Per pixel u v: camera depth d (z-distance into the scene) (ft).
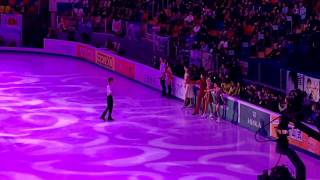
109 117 102.27
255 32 127.65
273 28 124.98
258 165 78.07
